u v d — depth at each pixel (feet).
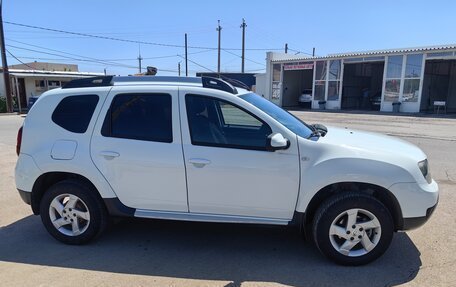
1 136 43.27
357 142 12.85
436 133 46.14
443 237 14.19
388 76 86.28
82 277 11.50
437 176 23.40
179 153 12.47
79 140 13.21
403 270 11.83
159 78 13.74
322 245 12.12
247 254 13.01
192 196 12.62
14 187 21.21
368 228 11.94
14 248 13.53
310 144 11.99
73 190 13.32
